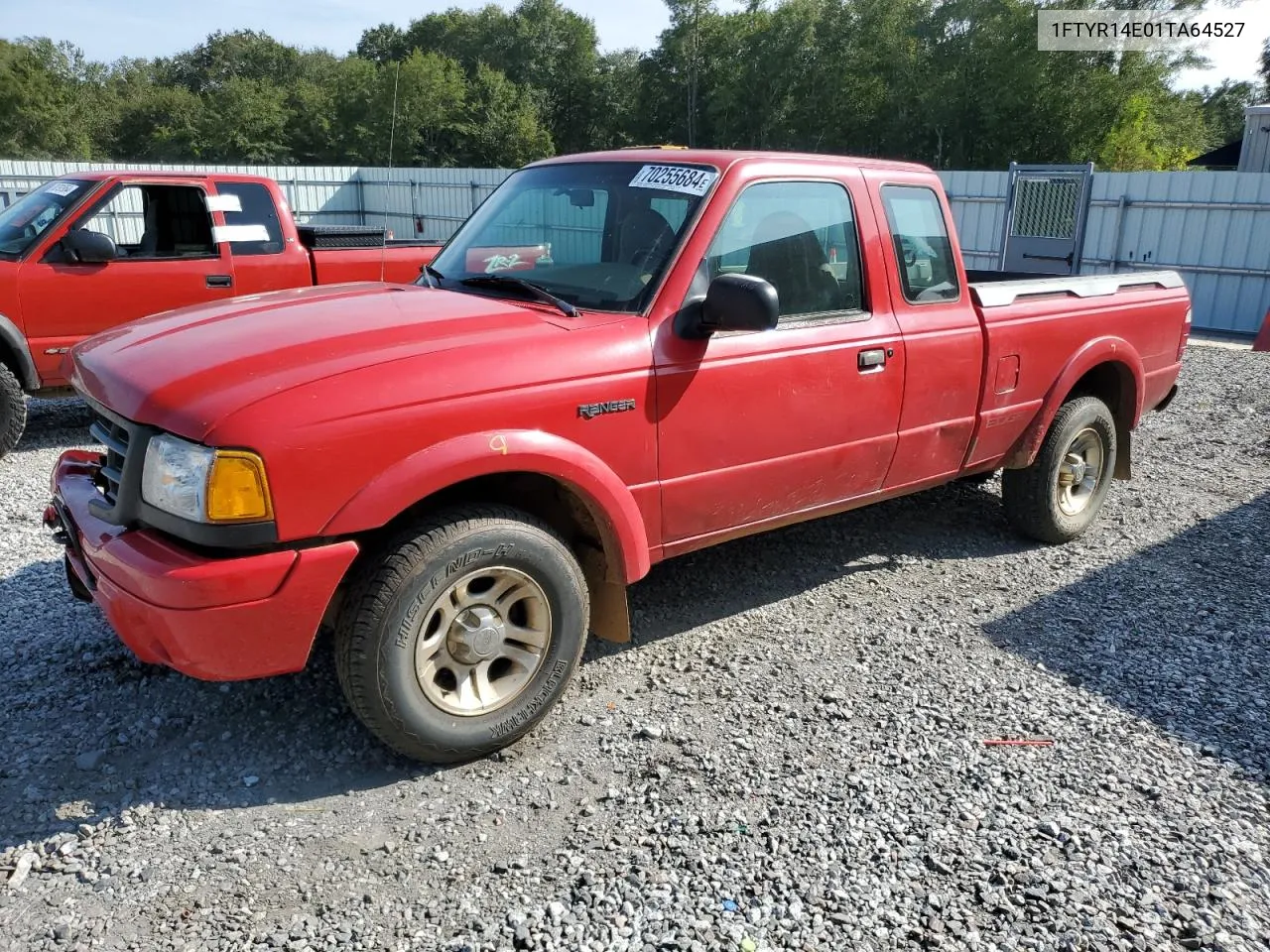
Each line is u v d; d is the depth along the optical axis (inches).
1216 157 963.3
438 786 122.6
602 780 124.7
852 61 2202.3
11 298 269.9
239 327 126.1
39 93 2753.4
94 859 106.9
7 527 209.8
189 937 96.3
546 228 159.5
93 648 153.7
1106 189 649.0
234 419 104.7
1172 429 332.5
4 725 131.8
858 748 133.6
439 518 119.1
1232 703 148.6
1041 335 194.1
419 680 118.8
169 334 127.7
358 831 113.4
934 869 109.8
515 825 115.4
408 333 122.4
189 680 144.8
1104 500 246.7
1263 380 424.8
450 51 3444.9
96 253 280.5
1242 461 292.4
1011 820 118.8
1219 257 606.9
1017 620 176.7
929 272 176.2
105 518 115.7
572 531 143.0
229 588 105.5
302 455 106.7
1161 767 131.2
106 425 130.3
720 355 142.3
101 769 123.2
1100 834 116.6
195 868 106.1
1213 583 195.9
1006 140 1883.6
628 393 132.0
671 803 120.2
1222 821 119.9
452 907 101.5
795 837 114.2
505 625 125.4
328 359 114.4
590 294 143.0
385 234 350.6
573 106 3353.8
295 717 136.6
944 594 187.8
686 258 139.9
